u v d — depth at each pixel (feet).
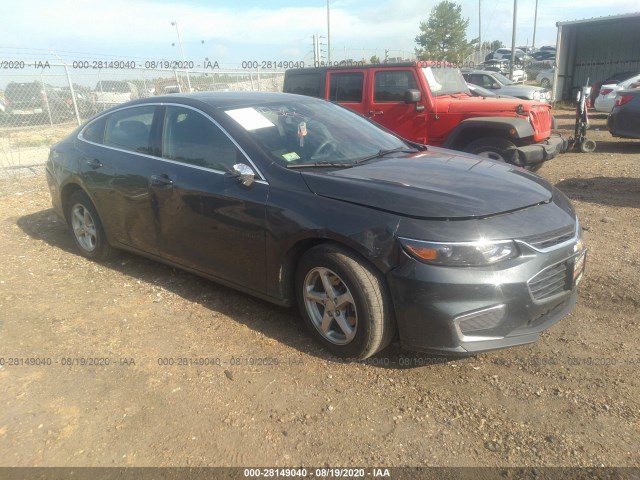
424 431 8.96
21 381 10.44
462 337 9.67
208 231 12.67
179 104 14.02
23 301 13.94
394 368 10.76
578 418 9.18
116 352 11.44
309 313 11.35
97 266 16.47
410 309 9.71
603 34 74.79
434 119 26.17
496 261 9.57
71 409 9.62
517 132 23.90
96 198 15.60
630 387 9.96
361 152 13.32
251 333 12.16
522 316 9.84
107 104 50.26
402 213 9.93
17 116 47.85
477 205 10.11
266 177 11.75
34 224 21.11
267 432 8.98
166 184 13.38
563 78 76.23
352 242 10.14
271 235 11.37
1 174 31.01
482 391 9.99
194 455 8.50
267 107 13.91
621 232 18.62
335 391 10.04
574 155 35.86
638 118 35.68
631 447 8.48
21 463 8.38
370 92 27.73
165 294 14.26
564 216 10.91
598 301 13.35
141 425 9.19
